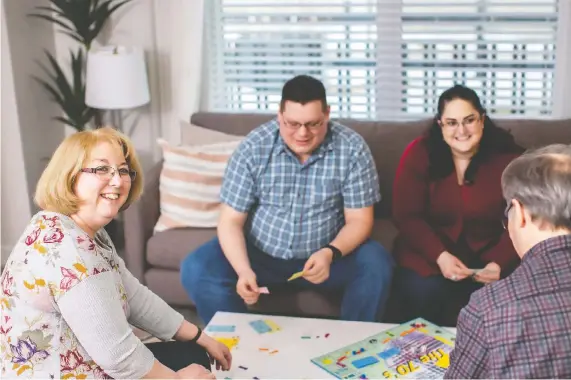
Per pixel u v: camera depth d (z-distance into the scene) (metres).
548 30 3.54
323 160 2.69
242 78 3.85
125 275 1.98
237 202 2.72
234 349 2.11
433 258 2.63
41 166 3.95
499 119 3.20
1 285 1.71
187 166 3.18
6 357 1.68
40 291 1.65
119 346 1.69
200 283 2.66
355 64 3.78
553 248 1.34
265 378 1.95
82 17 3.63
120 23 3.83
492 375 1.33
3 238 3.90
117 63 3.51
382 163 3.26
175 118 3.84
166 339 2.05
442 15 3.57
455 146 2.61
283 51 3.77
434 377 1.91
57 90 4.00
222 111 3.86
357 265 2.65
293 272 2.72
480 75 3.68
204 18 3.76
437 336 2.13
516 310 1.31
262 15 3.72
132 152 1.85
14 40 3.69
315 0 3.71
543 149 1.45
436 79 3.67
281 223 2.72
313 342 2.14
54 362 1.67
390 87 3.72
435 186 2.70
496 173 2.64
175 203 3.13
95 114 3.83
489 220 2.66
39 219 1.73
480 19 3.60
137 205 3.04
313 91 2.52
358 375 1.93
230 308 2.65
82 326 1.66
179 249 3.00
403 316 2.78
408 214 2.73
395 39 3.64
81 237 1.70
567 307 1.30
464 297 2.65
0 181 3.84
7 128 3.76
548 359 1.29
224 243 2.66
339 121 3.33
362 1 3.66
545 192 1.35
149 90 3.88
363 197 2.70
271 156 2.70
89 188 1.73
